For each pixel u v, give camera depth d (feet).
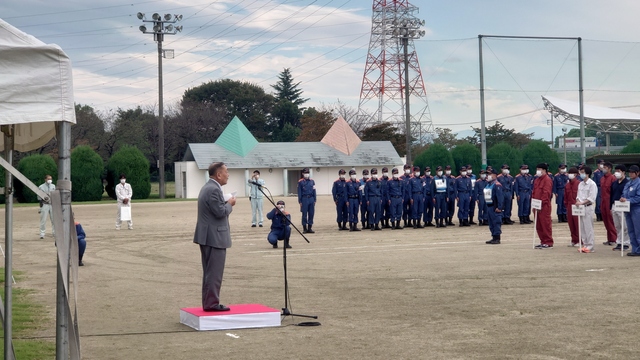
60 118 23.52
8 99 22.89
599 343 30.25
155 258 66.49
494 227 73.31
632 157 147.13
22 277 54.85
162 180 218.38
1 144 32.09
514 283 46.93
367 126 330.95
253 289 46.62
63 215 23.77
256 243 79.36
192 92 362.53
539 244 70.85
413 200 98.48
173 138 308.40
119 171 214.69
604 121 247.70
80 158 205.16
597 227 93.45
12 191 25.53
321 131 324.19
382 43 276.21
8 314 24.89
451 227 99.19
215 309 36.09
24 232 100.89
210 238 35.86
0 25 23.54
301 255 66.28
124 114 319.68
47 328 35.78
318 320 36.45
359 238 83.41
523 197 101.19
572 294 42.42
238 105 361.71
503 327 33.78
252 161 239.30
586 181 65.31
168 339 32.94
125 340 32.81
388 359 28.35
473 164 233.14
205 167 230.89
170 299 43.91
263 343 31.71
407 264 57.93
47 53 23.43
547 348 29.53
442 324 34.73
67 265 23.79
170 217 128.98
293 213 131.75
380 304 40.50
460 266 55.98
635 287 44.65
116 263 62.90
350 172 95.61
